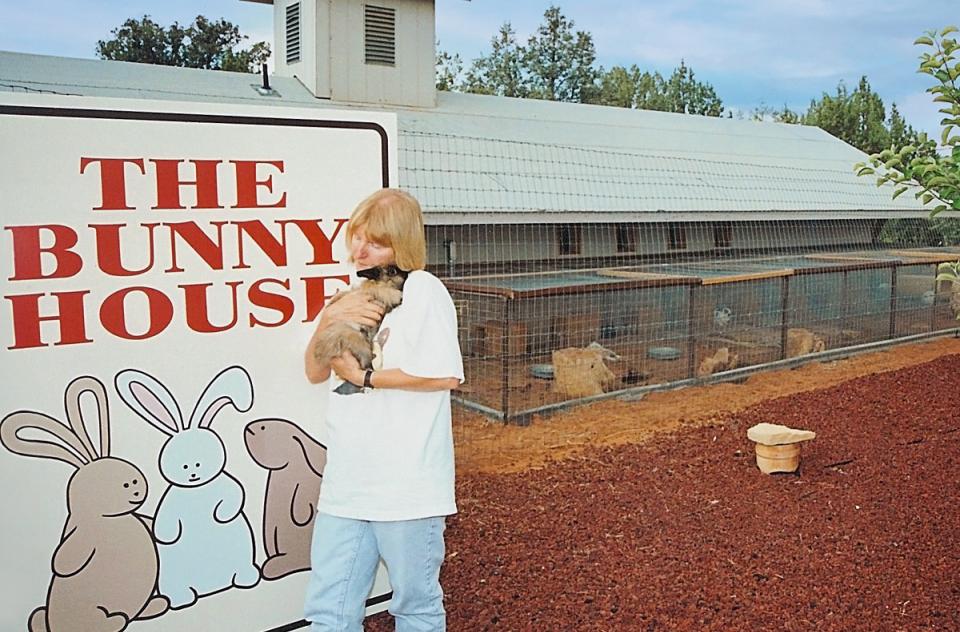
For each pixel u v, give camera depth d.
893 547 4.52
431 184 10.85
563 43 39.69
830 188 16.12
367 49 13.09
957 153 3.71
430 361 2.58
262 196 3.00
